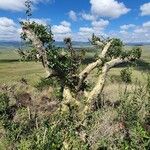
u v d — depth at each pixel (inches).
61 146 562.9
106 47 853.8
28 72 4119.1
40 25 783.7
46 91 1154.7
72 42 831.7
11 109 916.6
